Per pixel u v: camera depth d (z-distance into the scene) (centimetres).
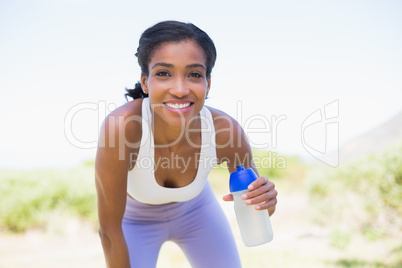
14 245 715
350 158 916
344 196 762
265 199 214
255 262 595
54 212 784
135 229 259
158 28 208
